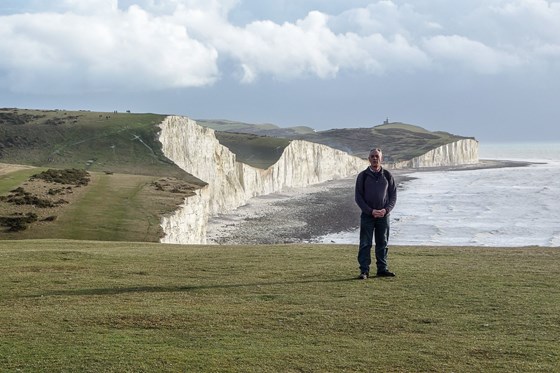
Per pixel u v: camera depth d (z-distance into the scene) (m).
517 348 9.63
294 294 13.76
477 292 13.58
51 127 120.88
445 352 9.48
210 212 104.00
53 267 18.16
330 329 10.88
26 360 9.14
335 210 104.81
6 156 108.62
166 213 50.69
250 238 73.38
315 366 8.89
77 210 47.56
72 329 10.90
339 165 196.88
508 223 81.69
